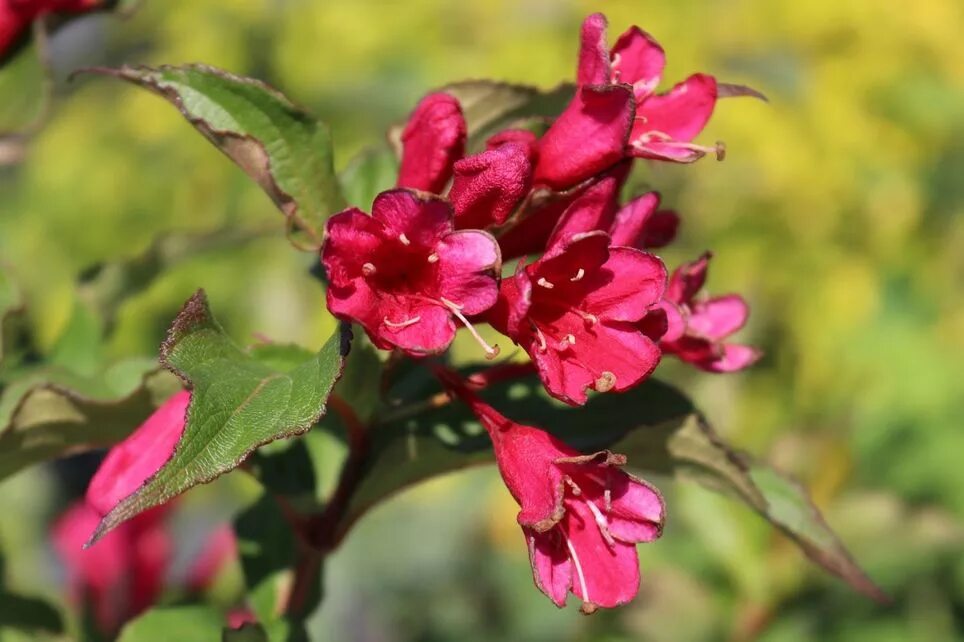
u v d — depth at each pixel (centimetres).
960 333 99
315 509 50
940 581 69
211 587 62
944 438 87
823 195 105
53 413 48
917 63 108
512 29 109
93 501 45
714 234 105
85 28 117
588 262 44
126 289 57
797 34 107
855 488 78
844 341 98
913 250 107
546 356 44
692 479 49
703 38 106
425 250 43
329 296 42
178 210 113
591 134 45
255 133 46
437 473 49
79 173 116
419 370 49
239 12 112
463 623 92
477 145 50
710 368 48
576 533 44
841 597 67
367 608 105
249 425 42
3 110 55
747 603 66
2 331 52
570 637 80
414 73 109
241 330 109
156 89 46
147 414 49
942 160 107
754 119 103
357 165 51
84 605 61
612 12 107
